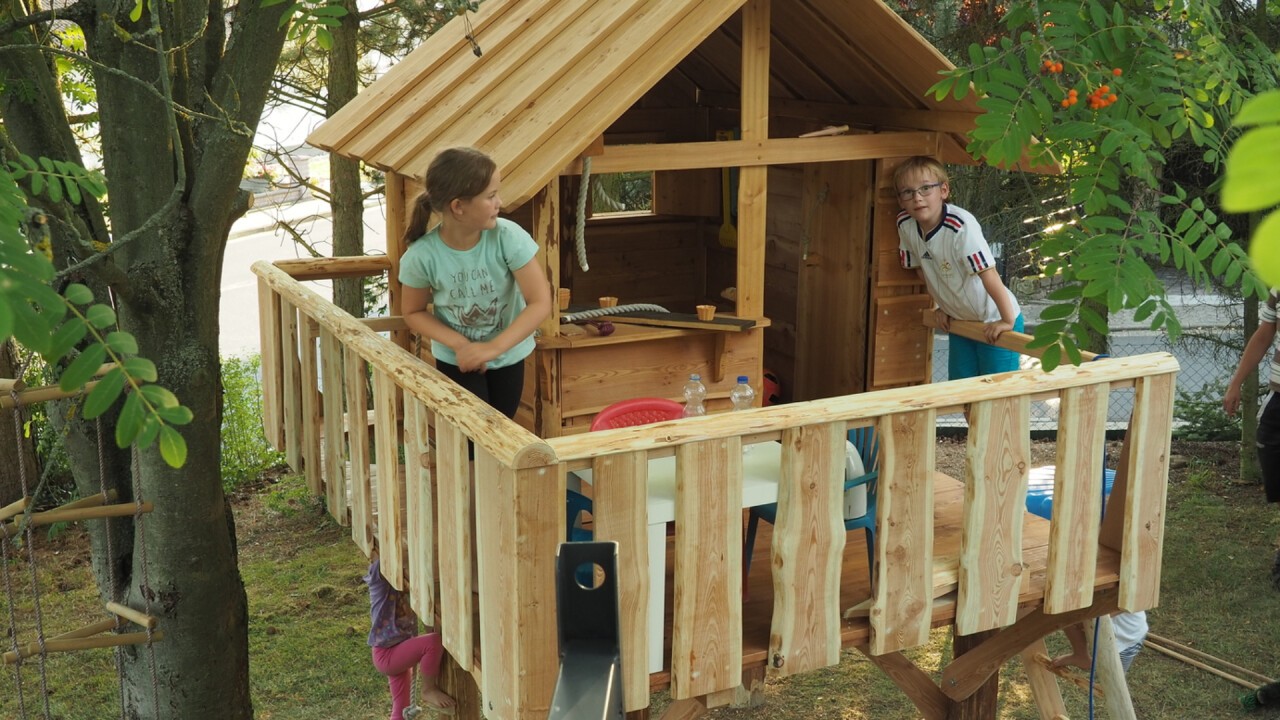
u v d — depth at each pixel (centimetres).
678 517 350
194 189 497
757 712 728
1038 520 520
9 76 479
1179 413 1188
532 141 429
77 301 177
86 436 550
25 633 848
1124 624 588
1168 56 377
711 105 679
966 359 563
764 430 355
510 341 408
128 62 473
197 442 525
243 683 564
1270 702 678
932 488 390
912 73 519
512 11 577
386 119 549
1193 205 355
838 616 384
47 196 412
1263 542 923
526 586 320
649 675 371
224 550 548
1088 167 359
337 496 506
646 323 498
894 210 560
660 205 718
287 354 563
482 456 337
